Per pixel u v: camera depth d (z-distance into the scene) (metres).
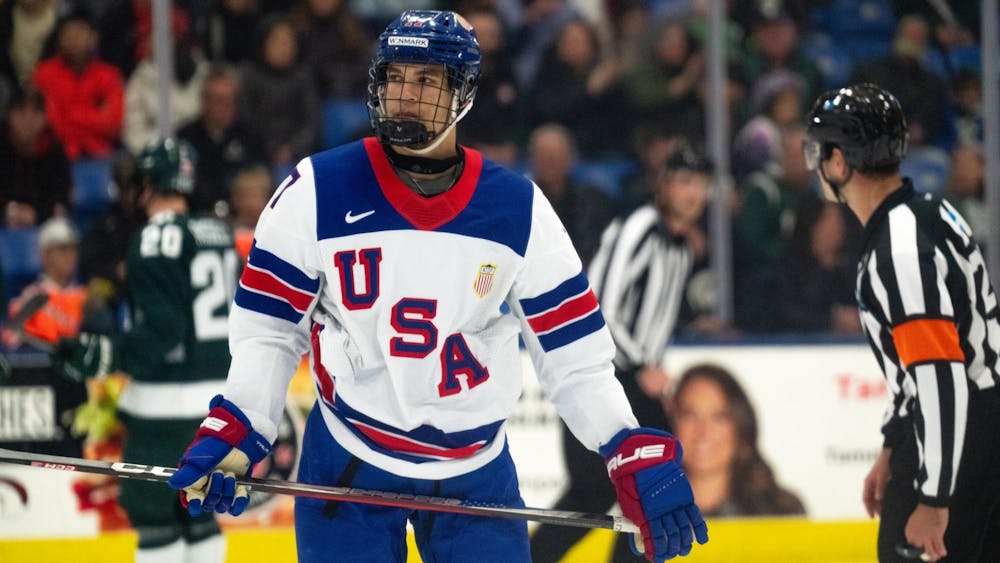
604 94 24.27
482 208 7.52
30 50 22.14
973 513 9.20
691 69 24.22
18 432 15.61
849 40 25.14
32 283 22.20
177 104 22.61
